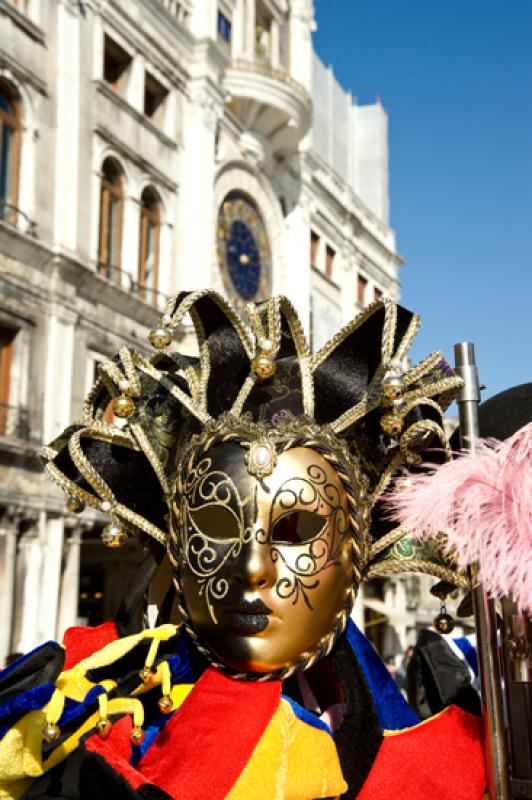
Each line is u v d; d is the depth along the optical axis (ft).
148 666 4.23
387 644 55.11
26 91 33.27
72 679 4.11
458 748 4.56
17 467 30.99
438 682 5.51
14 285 31.50
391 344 4.50
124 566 41.32
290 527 4.37
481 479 4.14
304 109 49.73
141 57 40.37
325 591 4.25
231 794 3.98
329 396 4.78
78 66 35.81
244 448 4.35
